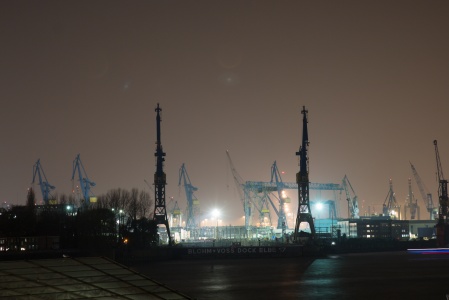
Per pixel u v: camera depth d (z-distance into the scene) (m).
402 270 188.25
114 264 56.16
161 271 192.38
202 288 142.00
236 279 162.75
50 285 50.88
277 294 130.12
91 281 53.12
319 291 134.62
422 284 146.88
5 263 53.12
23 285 50.06
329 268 198.25
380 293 130.12
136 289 54.06
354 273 178.25
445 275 169.62
